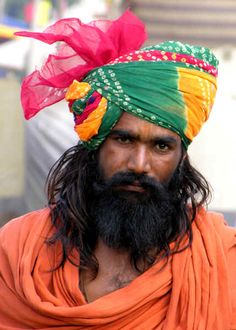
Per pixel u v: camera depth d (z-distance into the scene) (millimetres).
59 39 3709
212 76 3615
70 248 3697
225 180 8172
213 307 3459
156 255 3621
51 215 3857
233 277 3574
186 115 3498
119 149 3523
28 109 3916
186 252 3574
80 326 3500
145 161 3486
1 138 11102
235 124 8125
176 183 3652
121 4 8992
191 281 3498
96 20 3738
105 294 3607
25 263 3656
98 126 3523
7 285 3746
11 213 11219
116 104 3482
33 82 3871
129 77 3486
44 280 3666
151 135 3471
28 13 13016
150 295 3480
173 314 3457
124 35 3660
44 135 10602
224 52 8305
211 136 8156
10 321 3729
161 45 3557
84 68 3715
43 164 10500
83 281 3666
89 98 3533
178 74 3490
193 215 3709
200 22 8250
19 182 11211
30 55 10648
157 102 3453
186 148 3656
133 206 3543
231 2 8133
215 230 3680
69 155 3918
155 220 3553
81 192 3768
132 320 3488
